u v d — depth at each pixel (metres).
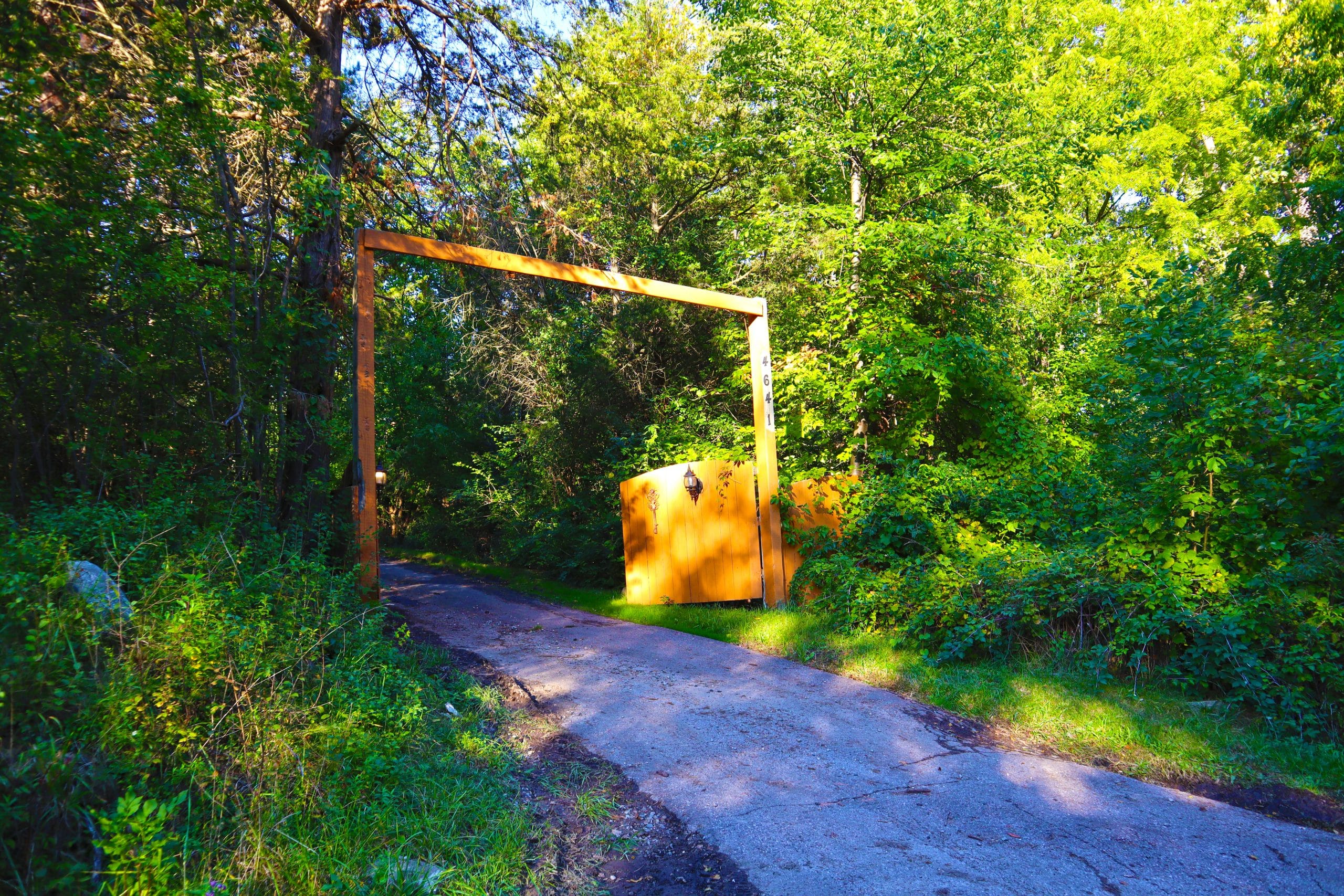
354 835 3.36
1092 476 8.70
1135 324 6.70
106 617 3.66
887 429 12.14
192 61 6.58
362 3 10.38
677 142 15.39
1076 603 6.37
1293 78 10.93
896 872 3.42
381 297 12.20
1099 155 12.68
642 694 6.21
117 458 5.70
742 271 13.92
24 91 5.20
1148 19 17.11
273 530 6.22
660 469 11.04
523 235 12.07
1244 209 16.53
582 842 3.78
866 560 8.98
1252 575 5.91
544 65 11.56
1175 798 4.25
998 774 4.57
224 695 3.72
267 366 7.05
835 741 5.14
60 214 5.02
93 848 2.81
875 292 11.59
